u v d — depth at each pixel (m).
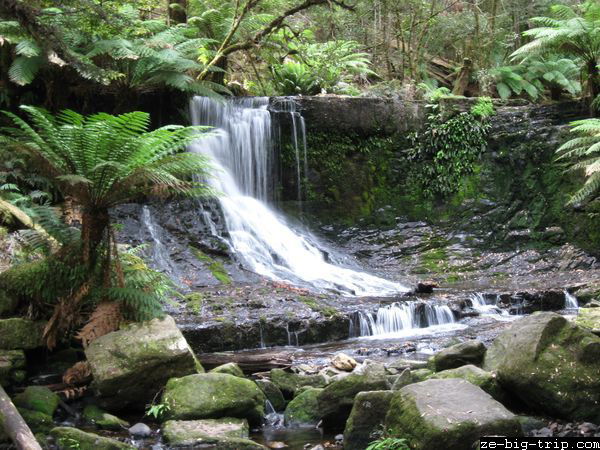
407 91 15.29
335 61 15.79
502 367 5.03
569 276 11.64
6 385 5.86
